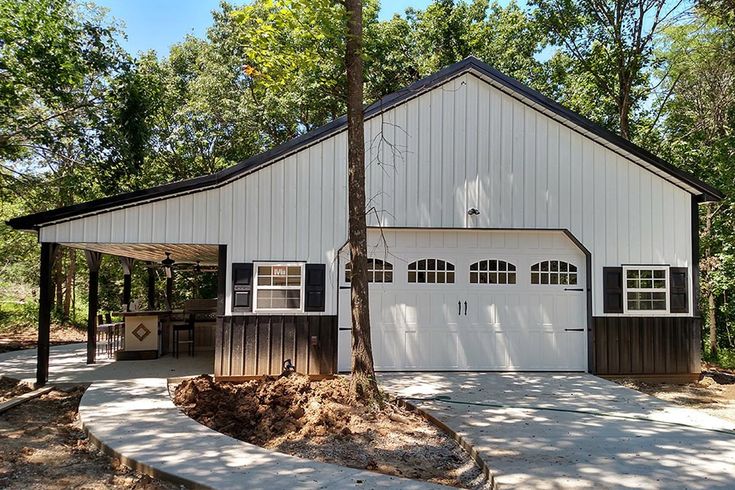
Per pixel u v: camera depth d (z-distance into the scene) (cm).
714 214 1519
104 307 2320
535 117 973
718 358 1608
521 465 492
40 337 870
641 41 1673
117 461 517
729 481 455
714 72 1542
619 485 445
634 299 971
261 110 2153
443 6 2133
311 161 927
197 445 537
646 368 962
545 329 980
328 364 910
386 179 948
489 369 969
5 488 448
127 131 1420
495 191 962
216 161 2270
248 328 901
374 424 637
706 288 1623
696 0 1395
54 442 586
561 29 1770
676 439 582
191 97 2252
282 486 429
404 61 2050
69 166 1526
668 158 1683
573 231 969
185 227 895
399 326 965
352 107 732
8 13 1166
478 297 977
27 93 1273
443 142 959
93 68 1351
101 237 874
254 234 910
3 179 1535
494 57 2097
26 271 2208
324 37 719
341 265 932
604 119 1922
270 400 711
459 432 598
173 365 1055
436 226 950
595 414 688
